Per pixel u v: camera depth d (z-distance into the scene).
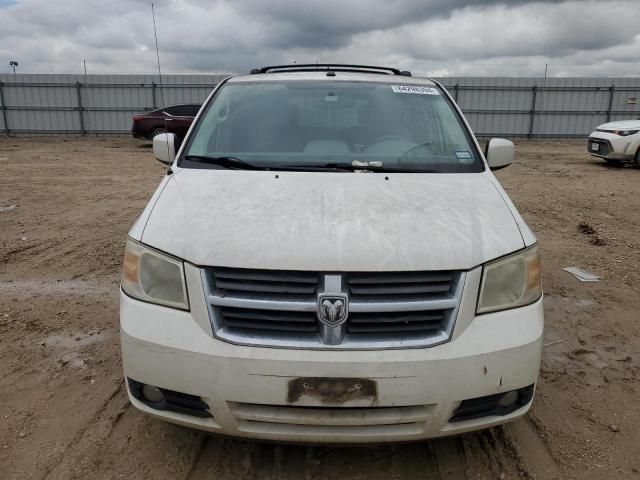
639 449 2.64
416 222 2.32
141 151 18.94
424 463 2.52
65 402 2.98
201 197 2.54
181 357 2.09
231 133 3.23
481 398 2.15
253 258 2.12
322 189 2.60
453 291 2.14
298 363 2.01
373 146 3.15
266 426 2.11
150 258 2.25
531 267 2.30
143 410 2.27
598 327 4.03
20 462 2.48
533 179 11.77
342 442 2.11
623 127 13.52
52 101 27.80
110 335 3.83
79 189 10.02
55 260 5.57
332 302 2.04
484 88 27.55
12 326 3.96
